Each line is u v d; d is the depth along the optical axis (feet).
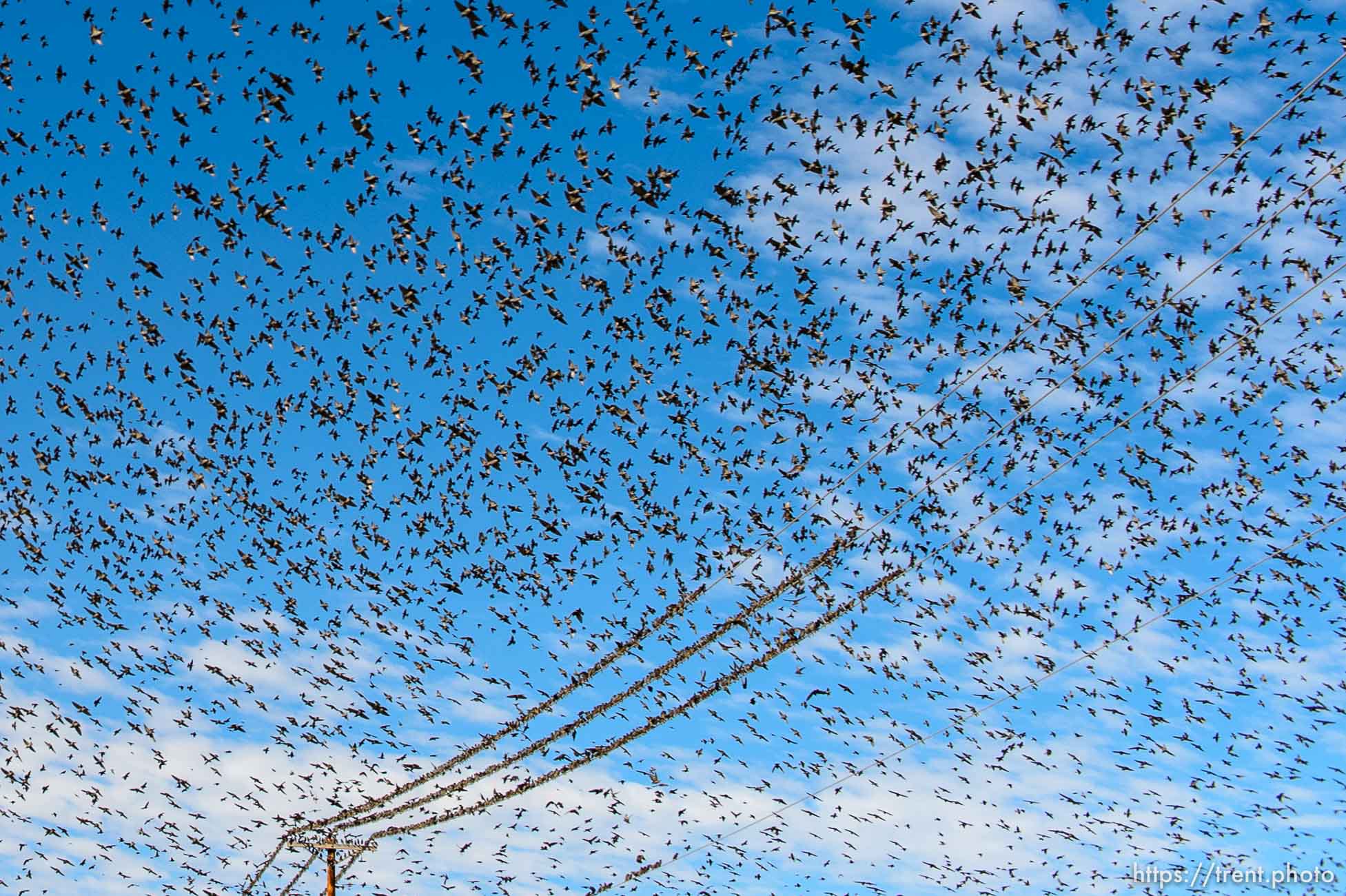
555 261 82.79
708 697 92.38
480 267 83.30
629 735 97.25
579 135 72.33
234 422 97.19
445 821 110.42
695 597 91.97
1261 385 88.74
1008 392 81.71
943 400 80.84
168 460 99.86
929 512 88.89
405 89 68.80
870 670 104.99
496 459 96.12
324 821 115.14
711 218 81.46
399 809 112.57
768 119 73.10
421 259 82.84
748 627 87.86
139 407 96.99
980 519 83.46
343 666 106.32
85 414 96.99
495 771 105.50
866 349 88.12
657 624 93.20
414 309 85.46
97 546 103.24
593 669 95.81
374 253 82.53
